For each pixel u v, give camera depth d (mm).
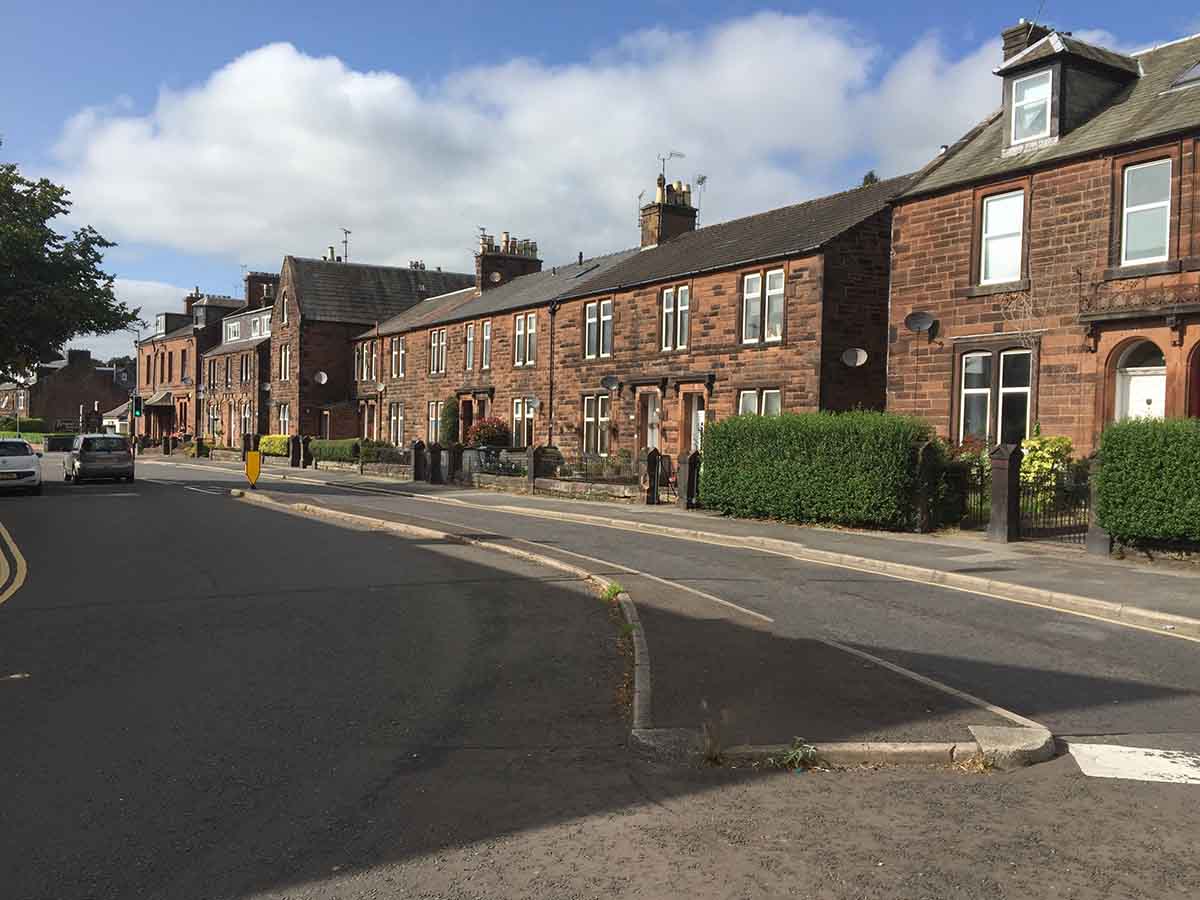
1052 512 15609
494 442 35688
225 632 9047
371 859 4293
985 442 19453
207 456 57750
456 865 4242
